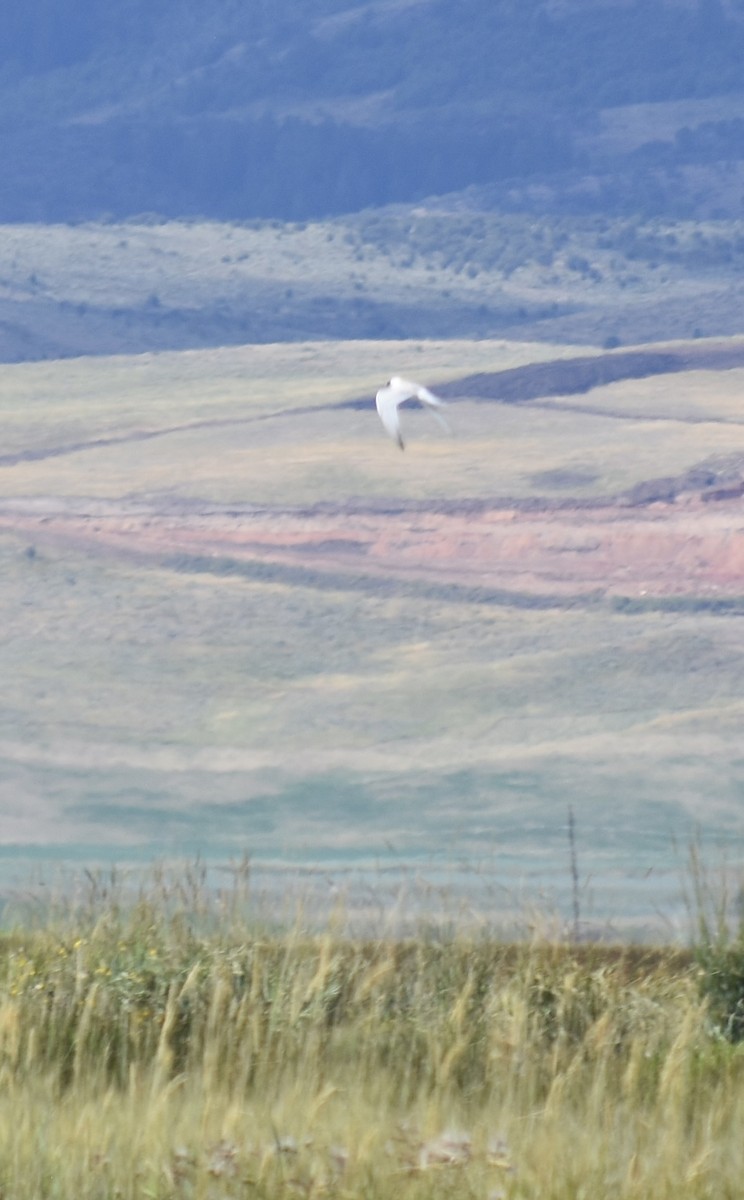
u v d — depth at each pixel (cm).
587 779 14312
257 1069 2281
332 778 15350
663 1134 1964
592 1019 2486
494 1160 1803
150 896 2720
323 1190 1727
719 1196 1814
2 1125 1898
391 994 2541
